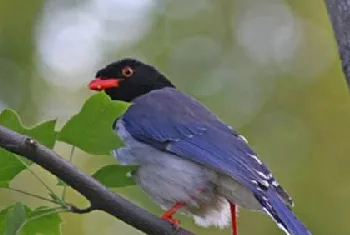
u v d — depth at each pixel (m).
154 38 16.05
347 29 7.47
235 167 8.96
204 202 9.15
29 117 15.07
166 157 9.30
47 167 6.71
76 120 6.61
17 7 15.91
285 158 14.70
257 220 13.28
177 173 9.16
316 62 16.28
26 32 15.84
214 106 15.23
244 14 16.70
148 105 9.87
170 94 10.16
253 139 14.90
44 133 6.67
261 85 15.78
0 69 15.44
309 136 15.05
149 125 9.59
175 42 16.06
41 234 7.07
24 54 15.70
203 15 16.42
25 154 6.60
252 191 8.70
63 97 15.36
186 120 9.60
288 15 16.88
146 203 12.37
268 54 16.34
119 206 7.20
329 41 16.50
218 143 9.30
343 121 15.27
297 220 8.23
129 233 13.43
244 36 16.50
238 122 15.08
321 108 15.44
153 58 15.81
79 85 15.46
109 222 13.41
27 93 15.34
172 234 7.59
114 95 10.67
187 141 9.39
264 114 15.30
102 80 10.71
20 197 12.63
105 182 7.08
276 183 8.85
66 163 6.77
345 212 14.07
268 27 16.66
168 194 9.24
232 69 15.98
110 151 6.77
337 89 15.65
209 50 16.16
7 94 15.30
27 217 6.66
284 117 15.35
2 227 6.71
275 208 8.41
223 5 16.64
